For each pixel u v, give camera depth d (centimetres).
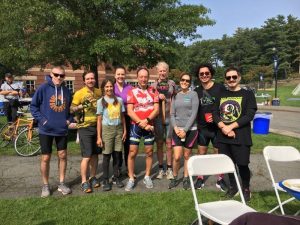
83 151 594
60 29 1333
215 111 558
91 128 593
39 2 1230
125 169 729
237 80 547
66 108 573
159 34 1478
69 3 1337
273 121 1853
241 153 537
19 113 1077
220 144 553
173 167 628
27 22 1325
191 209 513
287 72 10188
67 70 3203
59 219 471
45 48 1393
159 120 655
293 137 1198
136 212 499
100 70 3362
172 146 634
